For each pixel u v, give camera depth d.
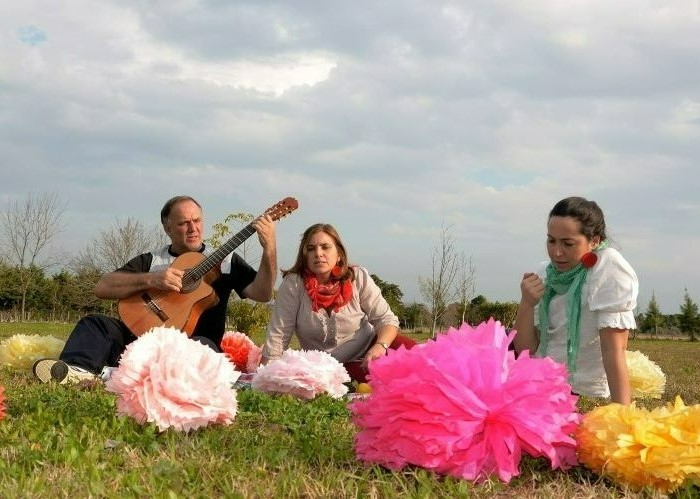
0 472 2.37
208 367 2.97
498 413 2.33
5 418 3.21
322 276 5.38
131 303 5.57
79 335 5.16
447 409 2.31
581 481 2.46
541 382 2.36
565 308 4.20
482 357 2.35
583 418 2.52
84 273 37.28
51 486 2.26
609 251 4.06
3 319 38.25
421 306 37.38
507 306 33.28
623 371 3.88
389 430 2.39
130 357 2.90
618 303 3.85
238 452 2.71
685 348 25.38
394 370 2.45
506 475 2.33
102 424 2.99
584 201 4.10
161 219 6.13
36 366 4.77
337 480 2.35
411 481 2.39
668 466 2.25
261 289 5.64
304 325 5.42
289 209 5.75
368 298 5.48
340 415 3.70
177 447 2.78
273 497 2.23
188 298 5.61
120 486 2.30
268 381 4.23
